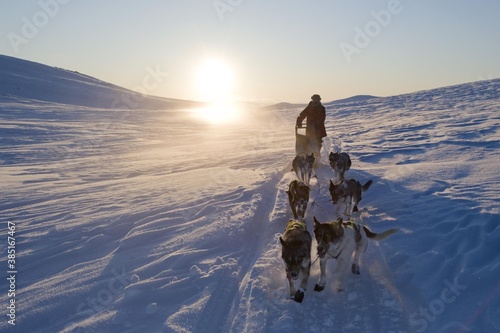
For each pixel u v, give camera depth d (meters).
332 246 5.57
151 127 36.50
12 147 23.28
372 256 6.59
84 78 102.62
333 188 8.23
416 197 9.19
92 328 5.18
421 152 14.47
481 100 32.78
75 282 6.38
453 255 6.35
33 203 11.05
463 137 16.53
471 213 7.66
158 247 7.50
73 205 10.51
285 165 14.48
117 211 9.70
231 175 13.17
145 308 5.59
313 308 5.42
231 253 7.20
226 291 6.01
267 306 5.49
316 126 13.31
